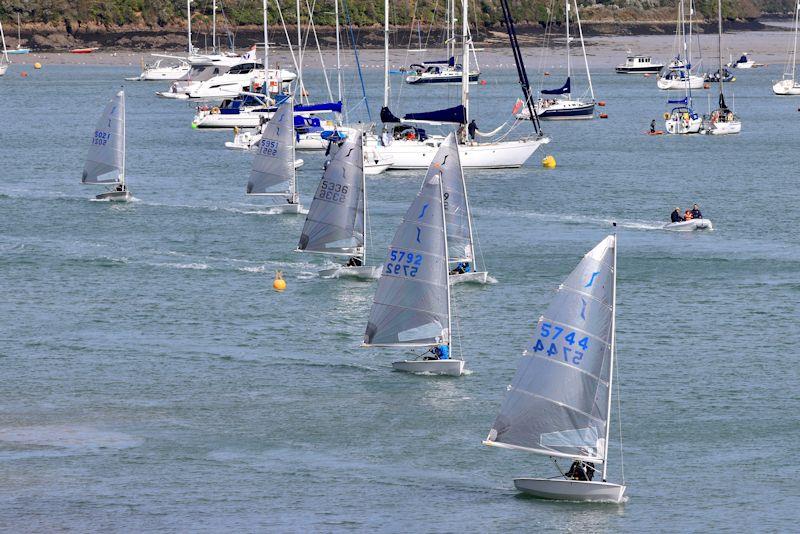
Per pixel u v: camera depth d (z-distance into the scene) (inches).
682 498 6820.9
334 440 7691.9
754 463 7308.1
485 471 7249.0
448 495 6879.9
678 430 7844.5
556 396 6648.6
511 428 6737.2
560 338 6633.9
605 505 6732.3
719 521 6525.6
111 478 7076.8
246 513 6624.0
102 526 6441.9
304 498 6825.8
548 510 6683.1
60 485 6963.6
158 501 6766.7
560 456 6697.8
